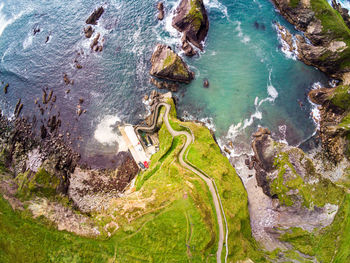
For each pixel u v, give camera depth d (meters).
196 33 69.25
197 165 58.25
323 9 68.94
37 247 52.78
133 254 52.22
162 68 65.56
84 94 69.06
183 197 54.12
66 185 61.88
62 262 51.91
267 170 61.69
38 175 60.81
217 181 56.78
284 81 69.69
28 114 68.56
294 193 58.28
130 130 64.94
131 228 53.38
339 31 67.81
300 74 70.50
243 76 69.44
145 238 52.78
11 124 68.12
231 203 56.66
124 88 68.62
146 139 65.44
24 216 55.06
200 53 70.62
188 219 53.00
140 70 69.56
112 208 57.28
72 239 53.44
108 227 54.34
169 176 57.38
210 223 53.28
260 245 57.12
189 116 66.44
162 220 53.31
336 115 65.38
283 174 59.88
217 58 70.56
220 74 69.38
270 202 60.81
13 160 63.97
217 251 52.69
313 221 56.53
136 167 63.25
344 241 54.22
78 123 66.88
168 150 61.47
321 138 65.62
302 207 57.66
